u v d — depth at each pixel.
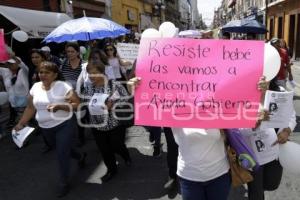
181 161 2.69
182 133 2.64
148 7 38.41
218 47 2.52
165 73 2.58
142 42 2.59
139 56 2.60
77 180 5.12
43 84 4.48
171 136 4.40
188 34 6.88
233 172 2.68
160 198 4.43
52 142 4.71
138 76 2.61
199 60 2.54
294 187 4.59
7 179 5.31
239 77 2.51
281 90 2.88
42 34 11.03
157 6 40.50
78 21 8.02
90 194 4.66
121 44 7.77
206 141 2.59
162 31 4.09
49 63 4.37
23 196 4.71
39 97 4.43
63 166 4.59
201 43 2.53
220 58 2.52
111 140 4.98
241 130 2.93
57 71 4.46
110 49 7.06
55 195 4.70
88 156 6.17
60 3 16.11
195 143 2.60
